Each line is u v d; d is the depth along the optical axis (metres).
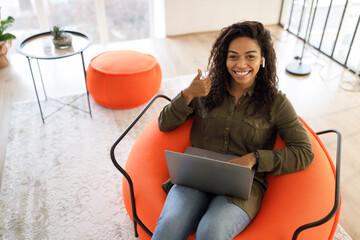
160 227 1.29
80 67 3.51
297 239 1.36
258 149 1.47
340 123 2.62
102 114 2.75
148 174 1.63
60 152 2.36
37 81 3.25
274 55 1.44
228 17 4.34
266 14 4.43
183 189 1.42
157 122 1.87
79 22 3.93
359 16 3.14
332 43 3.62
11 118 2.70
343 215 1.87
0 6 3.57
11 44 3.51
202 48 3.94
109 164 2.26
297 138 1.45
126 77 2.62
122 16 3.99
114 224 1.86
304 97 2.95
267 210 1.43
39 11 3.71
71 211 1.94
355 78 3.25
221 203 1.34
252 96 1.50
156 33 4.24
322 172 1.51
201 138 1.61
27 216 1.90
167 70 3.44
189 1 4.09
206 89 1.49
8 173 2.19
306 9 3.92
